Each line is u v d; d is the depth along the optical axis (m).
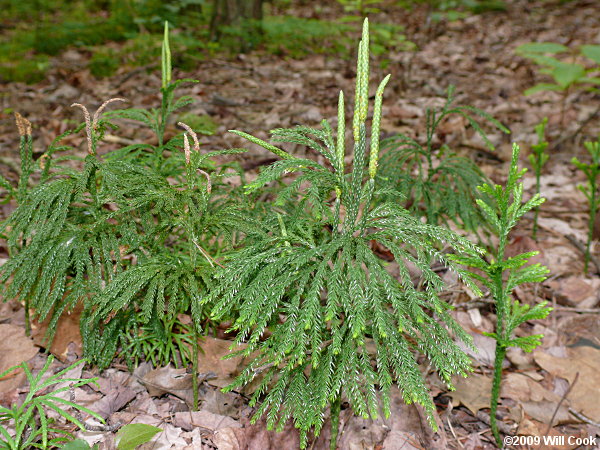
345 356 0.25
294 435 0.30
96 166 0.29
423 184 0.42
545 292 0.47
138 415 0.31
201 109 0.74
